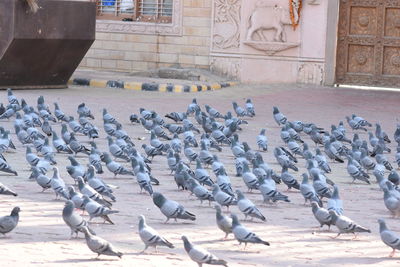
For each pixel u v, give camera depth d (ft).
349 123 71.82
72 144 55.83
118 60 108.47
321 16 99.60
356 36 100.32
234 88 98.17
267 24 100.78
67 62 89.76
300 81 101.19
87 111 69.77
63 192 42.14
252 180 45.09
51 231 36.65
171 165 50.52
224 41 103.24
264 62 101.81
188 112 74.95
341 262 33.17
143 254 33.30
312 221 40.32
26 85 88.43
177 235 36.60
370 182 51.62
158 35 106.63
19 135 58.54
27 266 30.99
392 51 99.40
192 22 104.94
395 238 33.73
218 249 34.55
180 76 102.63
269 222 39.91
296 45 100.42
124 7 108.78
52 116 69.15
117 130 60.29
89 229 34.83
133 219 39.42
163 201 38.01
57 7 85.87
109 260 32.19
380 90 98.89
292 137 62.85
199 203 43.57
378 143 59.93
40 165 47.19
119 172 48.65
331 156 57.62
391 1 98.53
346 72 101.19
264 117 77.87
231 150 60.08
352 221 37.06
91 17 89.04
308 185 43.14
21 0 83.35
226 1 102.68
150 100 86.02
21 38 83.61
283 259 33.37
